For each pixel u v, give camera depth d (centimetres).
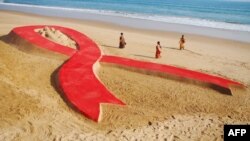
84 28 3456
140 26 3962
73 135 1110
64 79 1558
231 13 6912
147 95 1521
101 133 1145
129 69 1847
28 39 2086
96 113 1266
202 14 6519
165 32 3534
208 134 1191
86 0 8981
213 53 2498
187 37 3244
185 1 10550
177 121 1280
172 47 2627
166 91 1588
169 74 1764
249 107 1462
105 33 3097
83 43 2230
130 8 7262
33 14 4938
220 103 1491
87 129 1163
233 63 2200
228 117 1347
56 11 5653
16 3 7306
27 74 1595
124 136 1135
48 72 1677
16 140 1042
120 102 1395
